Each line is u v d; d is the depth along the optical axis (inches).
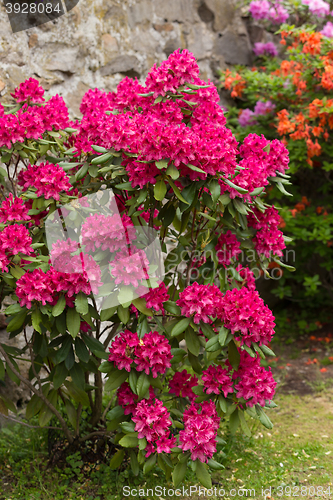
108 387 79.9
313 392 133.1
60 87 120.7
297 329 176.4
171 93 85.0
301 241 172.4
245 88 166.9
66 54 121.6
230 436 102.4
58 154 99.3
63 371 84.5
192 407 81.9
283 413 122.2
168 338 87.7
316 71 148.0
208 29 168.6
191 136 75.0
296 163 161.8
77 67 125.0
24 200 87.9
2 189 95.4
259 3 166.1
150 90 86.4
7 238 74.2
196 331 80.7
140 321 80.0
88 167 83.1
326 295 193.5
